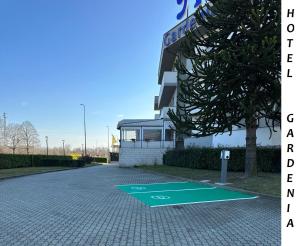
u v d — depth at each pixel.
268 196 11.51
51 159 46.47
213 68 13.49
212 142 26.23
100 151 95.69
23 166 41.22
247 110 13.19
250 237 6.48
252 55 12.44
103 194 13.04
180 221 7.96
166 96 45.16
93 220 8.13
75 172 30.31
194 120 15.62
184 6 32.28
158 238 6.45
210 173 19.23
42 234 6.80
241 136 22.50
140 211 9.32
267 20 13.34
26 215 8.86
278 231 6.94
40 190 14.70
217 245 5.96
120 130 37.91
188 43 15.09
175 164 28.41
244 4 13.31
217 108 14.46
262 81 13.88
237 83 13.87
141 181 18.44
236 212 9.01
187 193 12.95
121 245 6.00
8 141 74.69
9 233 6.91
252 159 15.38
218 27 14.40
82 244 6.07
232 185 14.05
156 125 37.50
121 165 35.84
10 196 12.77
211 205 10.19
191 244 6.04
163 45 37.22
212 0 14.74
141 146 35.84
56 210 9.58
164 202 10.90
